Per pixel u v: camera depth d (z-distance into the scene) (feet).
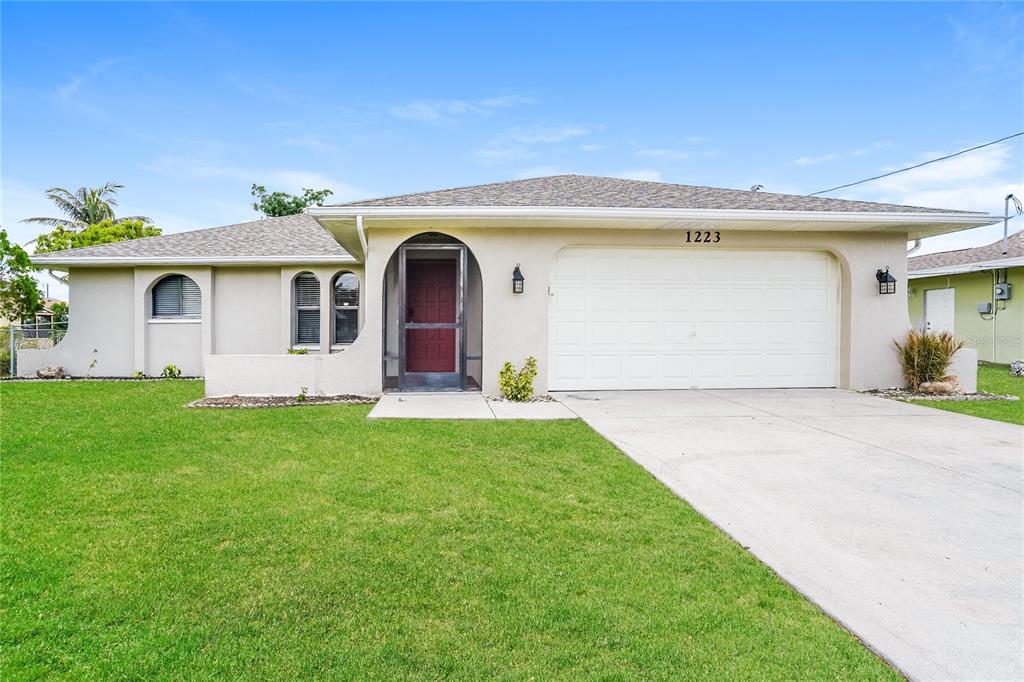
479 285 36.29
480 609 9.30
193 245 45.57
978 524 12.96
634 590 9.97
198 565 10.73
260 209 89.30
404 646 8.27
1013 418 25.16
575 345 32.19
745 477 16.43
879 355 33.12
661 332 32.76
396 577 10.37
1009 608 9.34
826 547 11.76
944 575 10.52
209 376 29.94
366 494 14.76
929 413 26.16
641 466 17.53
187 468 17.03
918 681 7.50
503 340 30.91
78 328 44.45
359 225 28.27
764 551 11.57
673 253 32.76
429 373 34.06
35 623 8.72
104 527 12.49
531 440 20.66
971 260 53.42
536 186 35.91
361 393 30.76
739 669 7.79
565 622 8.95
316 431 22.00
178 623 8.79
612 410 26.58
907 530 12.63
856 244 32.78
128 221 97.14
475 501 14.35
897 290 33.04
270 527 12.57
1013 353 48.98
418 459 18.13
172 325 44.80
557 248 31.22
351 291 45.47
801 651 8.18
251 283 44.86
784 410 26.68
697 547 11.76
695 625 8.87
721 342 33.14
